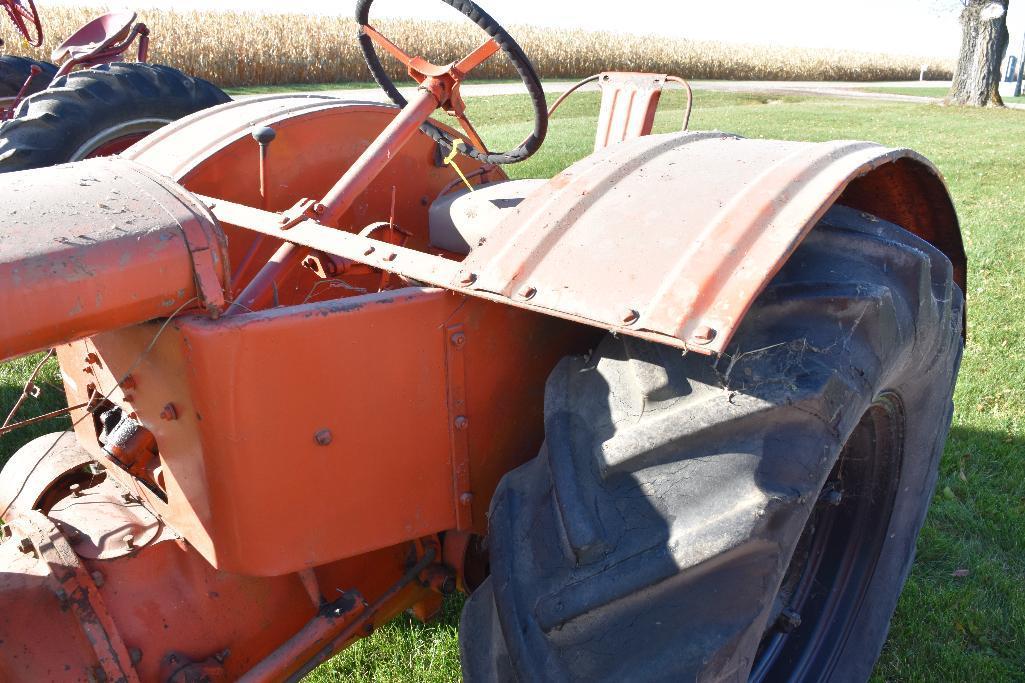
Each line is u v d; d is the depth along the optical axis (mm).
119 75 3689
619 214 1602
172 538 1760
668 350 1595
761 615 1472
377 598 2002
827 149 1715
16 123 3453
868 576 2238
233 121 2467
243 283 2350
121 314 1350
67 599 1609
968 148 12484
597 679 1456
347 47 27516
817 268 1679
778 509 1428
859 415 1584
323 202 2062
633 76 3055
